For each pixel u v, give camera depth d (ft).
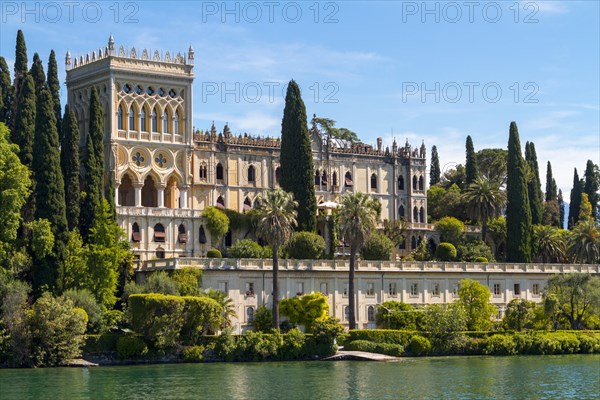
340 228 612.70
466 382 407.03
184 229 592.19
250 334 472.03
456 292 588.09
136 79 590.55
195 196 623.36
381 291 563.89
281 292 535.60
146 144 591.37
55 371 422.82
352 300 522.47
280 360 472.85
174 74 602.44
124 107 586.45
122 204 595.06
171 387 382.01
